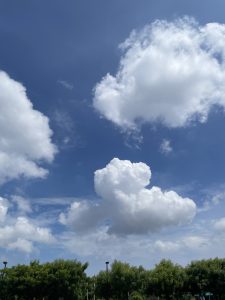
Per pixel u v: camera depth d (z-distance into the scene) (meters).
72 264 73.94
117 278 74.75
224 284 72.44
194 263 77.00
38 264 74.88
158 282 73.25
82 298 71.06
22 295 70.94
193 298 73.00
